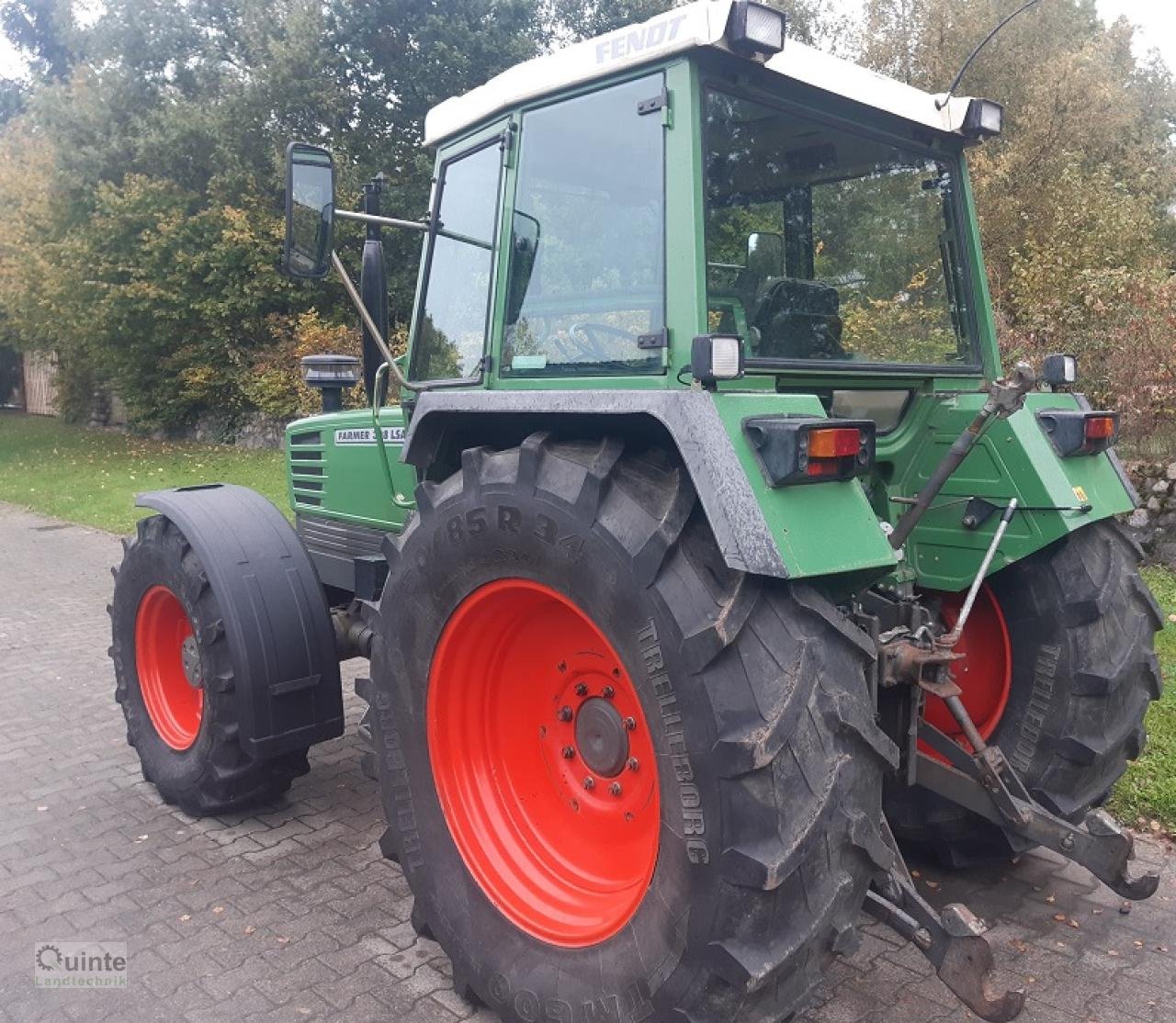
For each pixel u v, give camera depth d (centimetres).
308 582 393
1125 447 744
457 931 279
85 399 2317
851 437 219
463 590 270
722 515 211
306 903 344
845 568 216
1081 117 1155
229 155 1656
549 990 251
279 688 377
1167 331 718
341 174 1544
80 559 1001
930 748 326
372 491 402
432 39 1608
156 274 1722
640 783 262
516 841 285
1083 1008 276
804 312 290
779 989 214
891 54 1220
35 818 413
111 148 1745
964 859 340
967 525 317
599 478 233
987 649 333
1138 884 283
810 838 206
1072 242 985
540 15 1700
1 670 625
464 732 291
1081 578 310
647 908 230
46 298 1797
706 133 255
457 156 333
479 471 262
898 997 284
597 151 271
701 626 213
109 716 538
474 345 325
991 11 1189
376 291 347
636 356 262
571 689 277
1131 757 327
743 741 205
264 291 1705
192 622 390
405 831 296
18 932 328
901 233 321
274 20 1680
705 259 251
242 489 429
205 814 409
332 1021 281
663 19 249
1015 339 811
